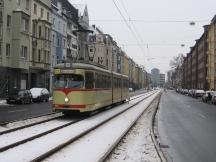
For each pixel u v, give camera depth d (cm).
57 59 6750
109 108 3372
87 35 9169
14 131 1614
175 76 19200
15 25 4956
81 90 2289
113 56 11969
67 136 1509
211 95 5478
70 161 1019
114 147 1223
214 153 1222
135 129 1800
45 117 2316
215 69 9294
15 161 998
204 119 2475
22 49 5109
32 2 5497
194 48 13925
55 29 6600
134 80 15988
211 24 10012
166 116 2662
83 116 2472
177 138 1555
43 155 1055
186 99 6681
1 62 4625
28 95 4088
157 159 1066
